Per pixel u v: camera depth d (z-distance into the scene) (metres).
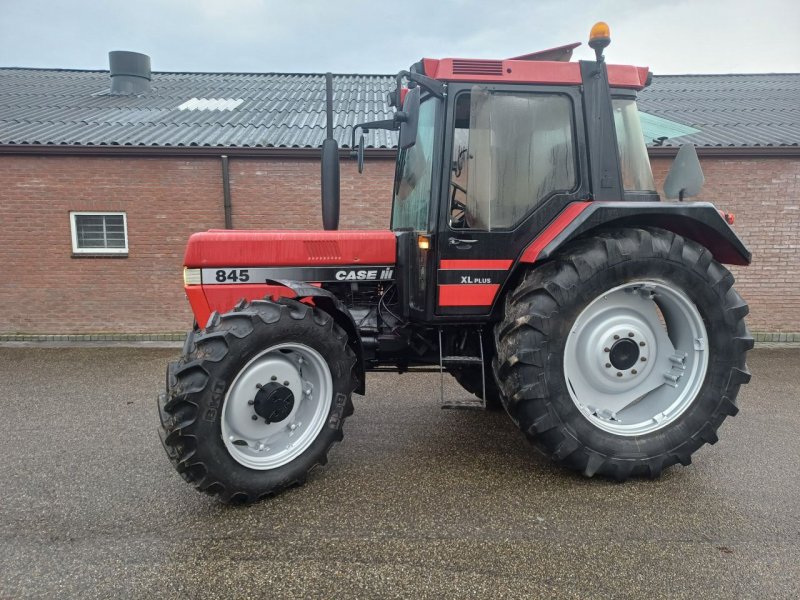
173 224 7.31
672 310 3.06
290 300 2.82
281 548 2.29
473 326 3.27
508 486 2.86
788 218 7.21
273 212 7.34
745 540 2.36
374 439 3.56
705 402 2.96
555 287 2.74
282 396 2.69
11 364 6.01
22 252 7.29
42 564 2.19
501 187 2.96
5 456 3.34
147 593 2.02
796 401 4.49
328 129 3.57
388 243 3.43
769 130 7.77
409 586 2.04
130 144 7.08
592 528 2.45
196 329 3.37
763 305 7.38
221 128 7.99
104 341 7.33
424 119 3.25
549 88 2.96
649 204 2.87
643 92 10.12
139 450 3.43
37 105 8.86
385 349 3.43
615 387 3.03
